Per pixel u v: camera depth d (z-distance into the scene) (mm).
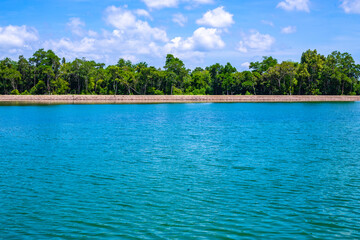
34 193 22828
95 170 28750
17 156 34781
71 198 21844
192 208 20156
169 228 17625
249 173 27688
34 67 183875
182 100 169000
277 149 38281
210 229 17500
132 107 126875
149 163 31344
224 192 22891
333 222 18203
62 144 42188
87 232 17250
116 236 16875
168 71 184250
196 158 33500
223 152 36531
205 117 83812
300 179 25875
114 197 22000
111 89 185000
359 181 25312
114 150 37906
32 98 155250
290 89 181375
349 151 36938
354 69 178125
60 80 175250
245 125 64688
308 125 64375
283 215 19094
